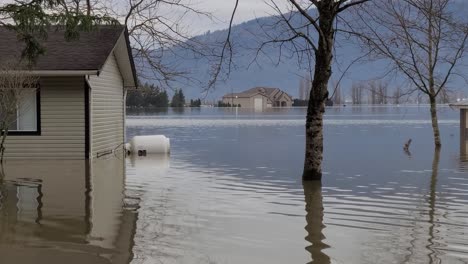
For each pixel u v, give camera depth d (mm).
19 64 15391
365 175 13766
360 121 45281
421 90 22297
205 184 12227
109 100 19812
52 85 16891
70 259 6504
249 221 8492
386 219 8672
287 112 82188
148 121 46719
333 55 12641
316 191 11305
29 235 7570
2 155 16156
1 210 9203
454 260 6500
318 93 12562
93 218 8633
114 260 6480
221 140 26047
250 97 123250
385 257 6625
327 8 12125
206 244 7164
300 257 6625
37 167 15016
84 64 16453
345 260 6520
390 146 22234
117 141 21156
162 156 18578
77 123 16984
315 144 12727
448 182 12570
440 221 8523
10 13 11977
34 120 16953
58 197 10461
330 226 8180
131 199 10297
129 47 19969
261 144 23734
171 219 8602
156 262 6418
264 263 6395
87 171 14305
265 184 12266
